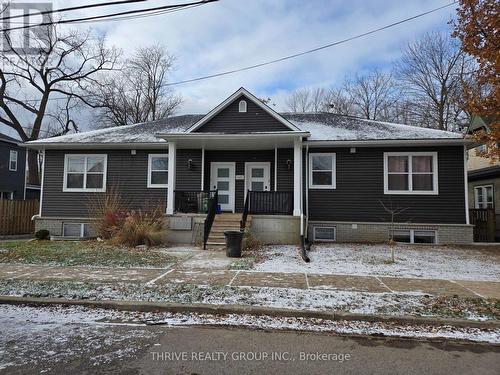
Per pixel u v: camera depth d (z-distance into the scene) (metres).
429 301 5.99
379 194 14.48
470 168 22.61
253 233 13.27
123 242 12.42
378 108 37.72
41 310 5.75
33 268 8.59
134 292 6.43
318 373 3.66
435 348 4.37
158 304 5.76
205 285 6.95
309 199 14.90
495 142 9.87
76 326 5.02
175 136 13.76
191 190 15.71
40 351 4.14
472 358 4.09
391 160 14.55
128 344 4.38
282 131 14.30
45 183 16.77
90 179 16.56
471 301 6.02
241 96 15.17
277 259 9.92
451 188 13.99
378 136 14.48
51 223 16.47
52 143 16.14
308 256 10.47
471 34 9.98
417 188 14.27
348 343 4.51
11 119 30.69
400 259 10.16
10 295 6.26
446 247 12.85
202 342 4.48
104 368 3.71
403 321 5.21
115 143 15.74
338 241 14.46
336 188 14.78
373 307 5.66
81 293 6.38
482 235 15.51
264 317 5.45
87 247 11.86
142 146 16.02
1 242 13.69
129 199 16.22
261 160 16.08
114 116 37.44
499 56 9.06
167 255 10.48
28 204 19.77
